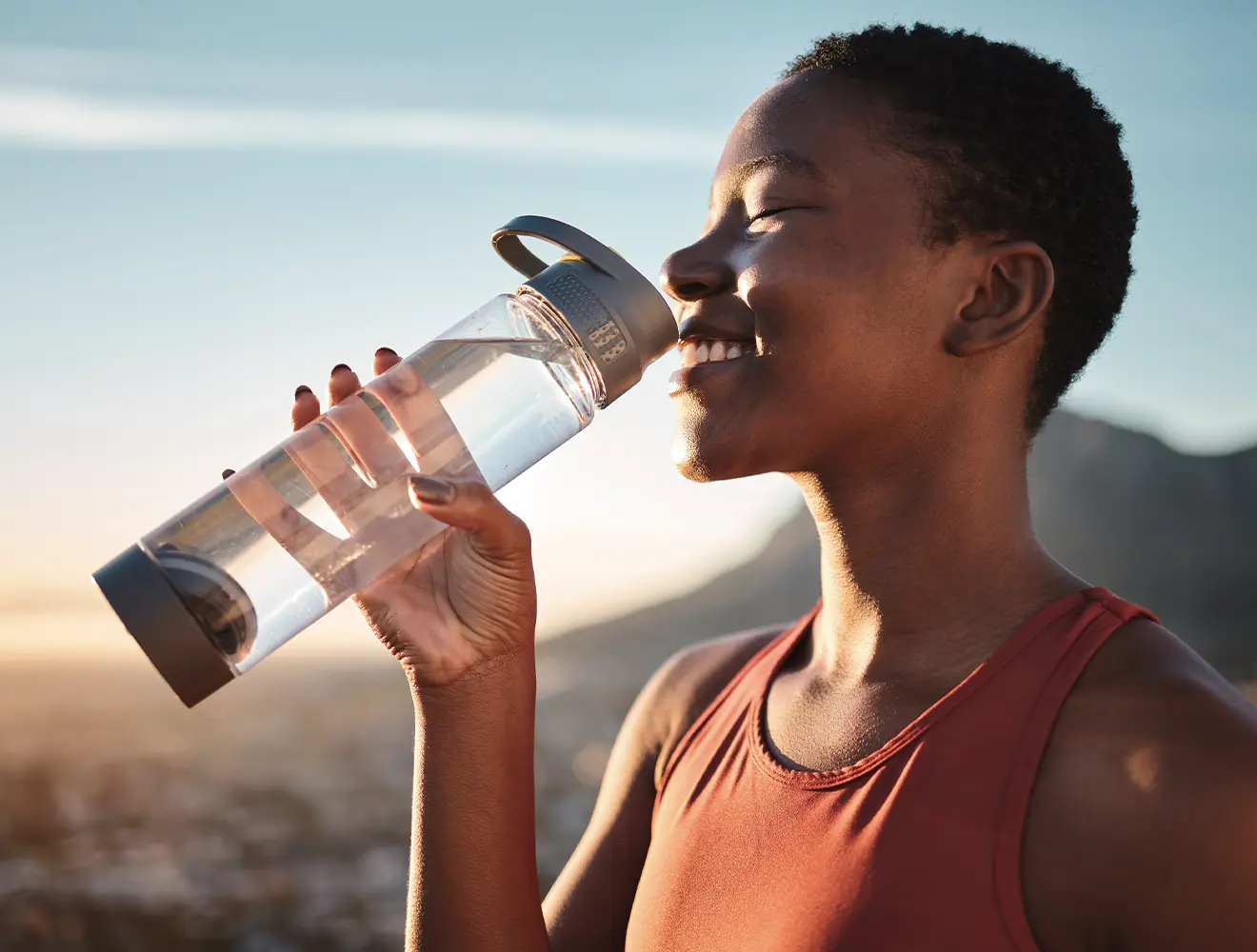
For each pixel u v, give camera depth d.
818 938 1.03
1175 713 0.97
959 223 1.14
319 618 1.20
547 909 1.39
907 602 1.17
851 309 1.12
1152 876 0.93
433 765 1.19
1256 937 0.89
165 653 1.05
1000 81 1.16
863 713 1.15
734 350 1.19
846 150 1.15
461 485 1.12
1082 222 1.19
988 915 0.98
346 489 1.19
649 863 1.25
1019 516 1.18
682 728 1.37
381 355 1.30
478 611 1.18
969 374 1.15
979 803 1.02
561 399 1.29
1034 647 1.08
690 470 1.18
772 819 1.14
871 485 1.17
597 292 1.17
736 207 1.21
